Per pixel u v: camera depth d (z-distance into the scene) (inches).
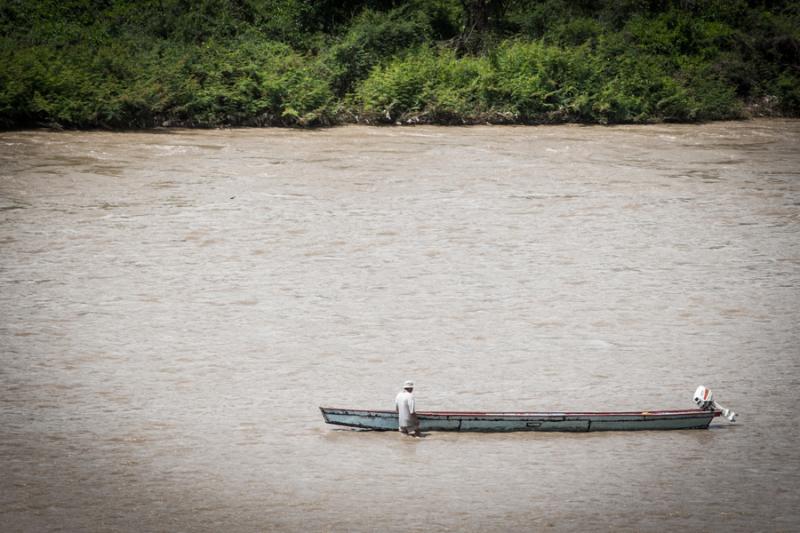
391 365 3678.6
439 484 2834.6
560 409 3312.0
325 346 3850.9
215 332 3966.5
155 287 4473.4
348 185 6520.7
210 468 2898.6
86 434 3090.6
